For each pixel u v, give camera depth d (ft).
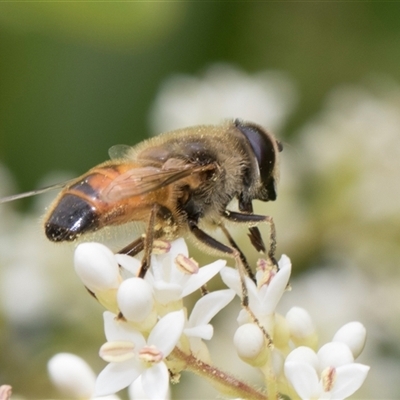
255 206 0.42
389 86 0.46
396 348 0.41
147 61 0.46
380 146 0.42
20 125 0.45
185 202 0.33
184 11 0.45
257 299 0.31
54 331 0.40
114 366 0.30
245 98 0.43
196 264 0.30
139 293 0.30
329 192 0.43
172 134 0.34
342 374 0.30
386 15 0.49
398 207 0.42
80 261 0.30
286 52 0.49
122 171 0.33
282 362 0.31
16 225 0.42
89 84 0.45
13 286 0.41
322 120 0.45
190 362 0.30
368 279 0.42
